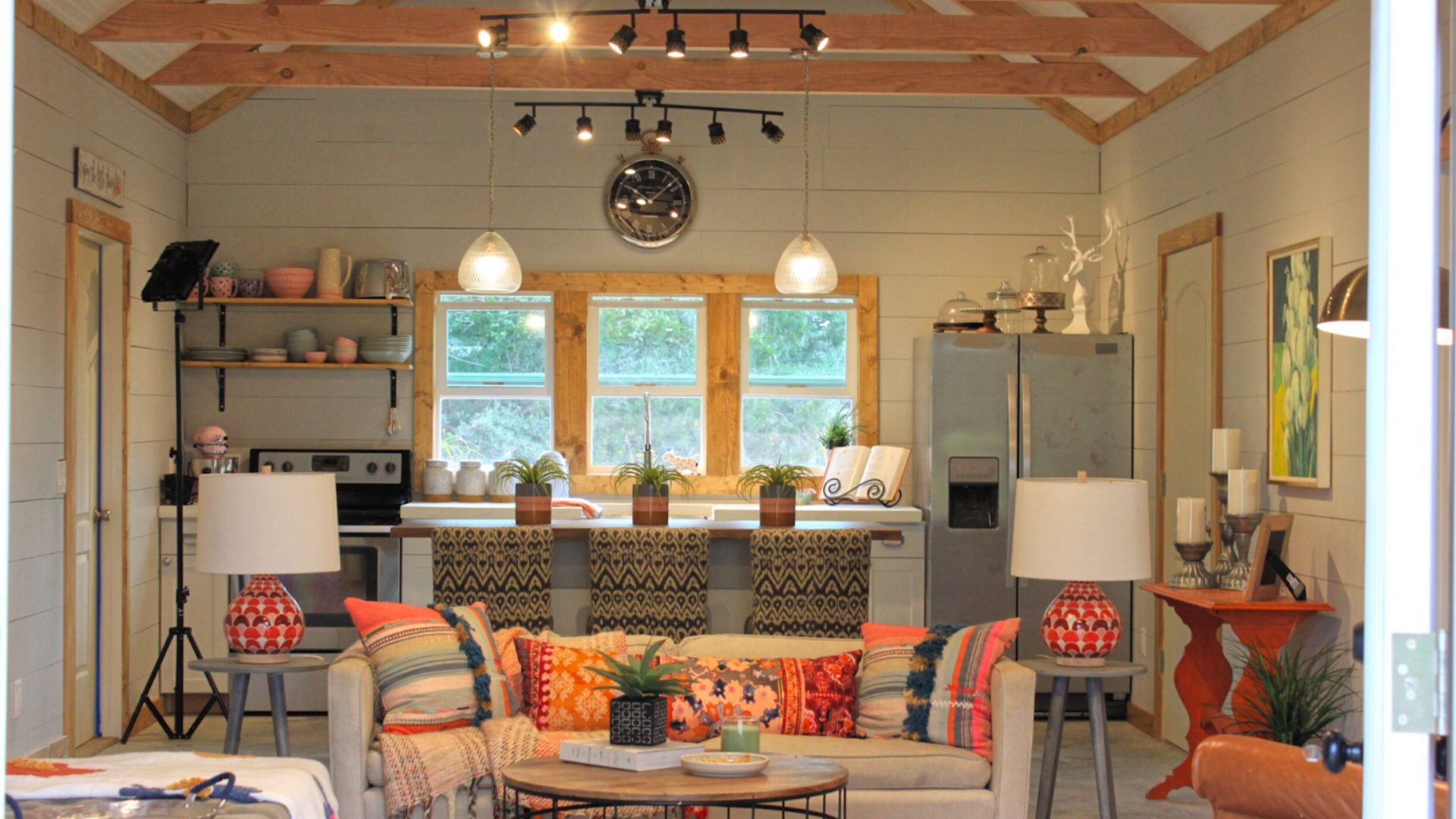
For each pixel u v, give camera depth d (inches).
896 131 301.1
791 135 299.9
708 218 299.3
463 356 298.0
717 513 286.2
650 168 297.1
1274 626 194.2
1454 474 73.0
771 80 273.7
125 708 250.2
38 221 212.5
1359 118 189.0
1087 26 241.3
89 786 122.0
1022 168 301.7
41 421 214.5
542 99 297.3
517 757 165.0
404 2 284.7
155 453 269.9
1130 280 282.0
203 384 290.5
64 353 223.3
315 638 268.5
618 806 150.8
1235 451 217.5
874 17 241.9
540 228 297.3
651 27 244.4
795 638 193.0
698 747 147.7
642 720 144.8
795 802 163.0
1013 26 241.8
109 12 228.5
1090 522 171.2
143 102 262.5
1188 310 250.7
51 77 217.6
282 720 177.6
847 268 300.2
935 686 173.6
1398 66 74.2
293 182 294.2
